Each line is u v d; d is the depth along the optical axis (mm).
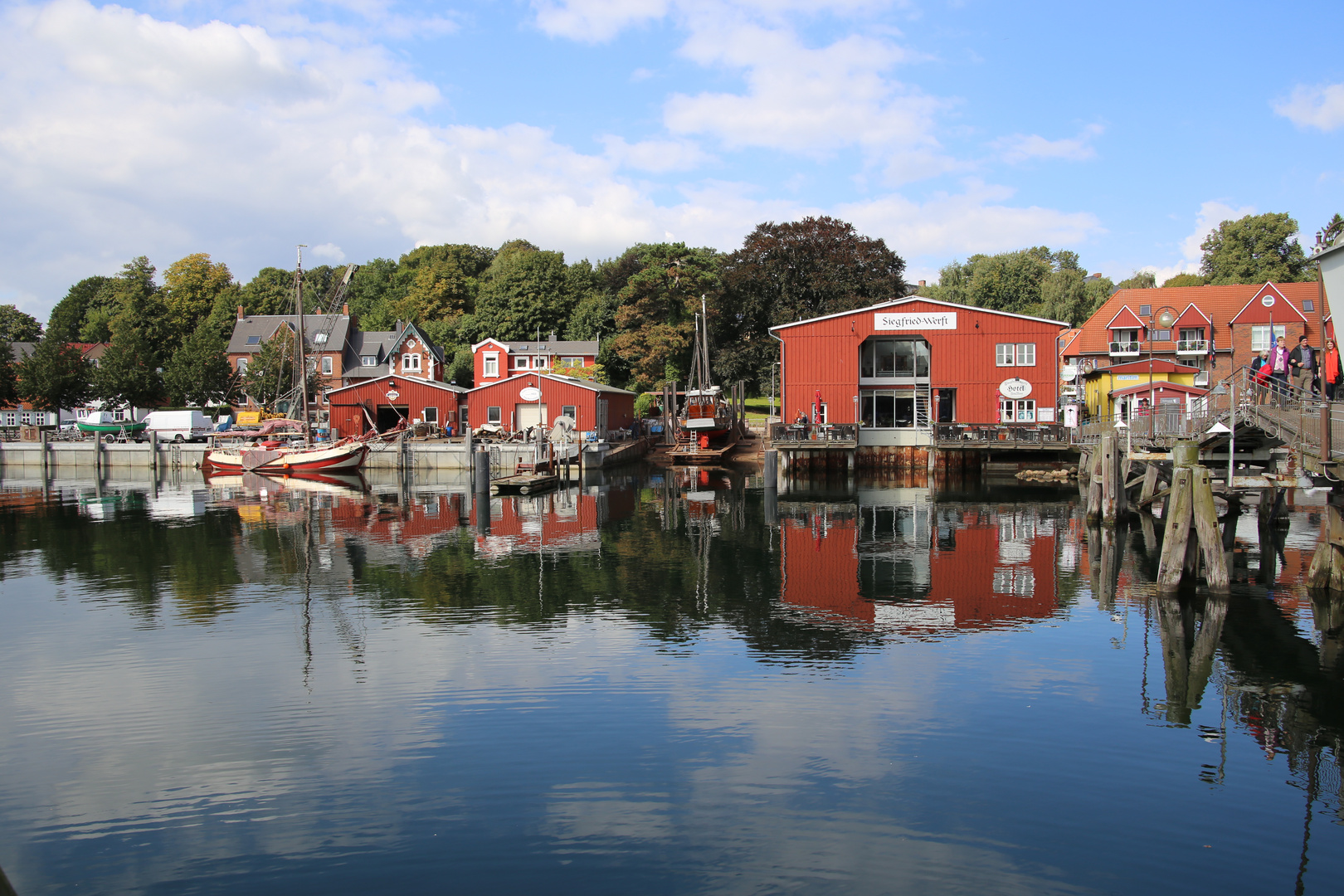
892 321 47812
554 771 9805
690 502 35844
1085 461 38281
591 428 56812
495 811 8906
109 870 7984
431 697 12227
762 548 24125
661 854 8055
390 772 9836
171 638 15438
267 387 67312
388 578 20422
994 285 90188
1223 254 74875
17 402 67250
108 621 16688
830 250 69688
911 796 9133
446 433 56938
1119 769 9742
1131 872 7742
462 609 17344
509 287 88375
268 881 7754
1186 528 17391
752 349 69625
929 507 32594
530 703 11938
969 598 17672
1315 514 27594
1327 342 17766
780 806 8938
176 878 7832
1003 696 12000
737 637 15047
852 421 48250
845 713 11406
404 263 118062
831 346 48344
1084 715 11281
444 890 7559
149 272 94625
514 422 57719
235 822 8789
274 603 18000
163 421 61750
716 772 9711
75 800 9328
